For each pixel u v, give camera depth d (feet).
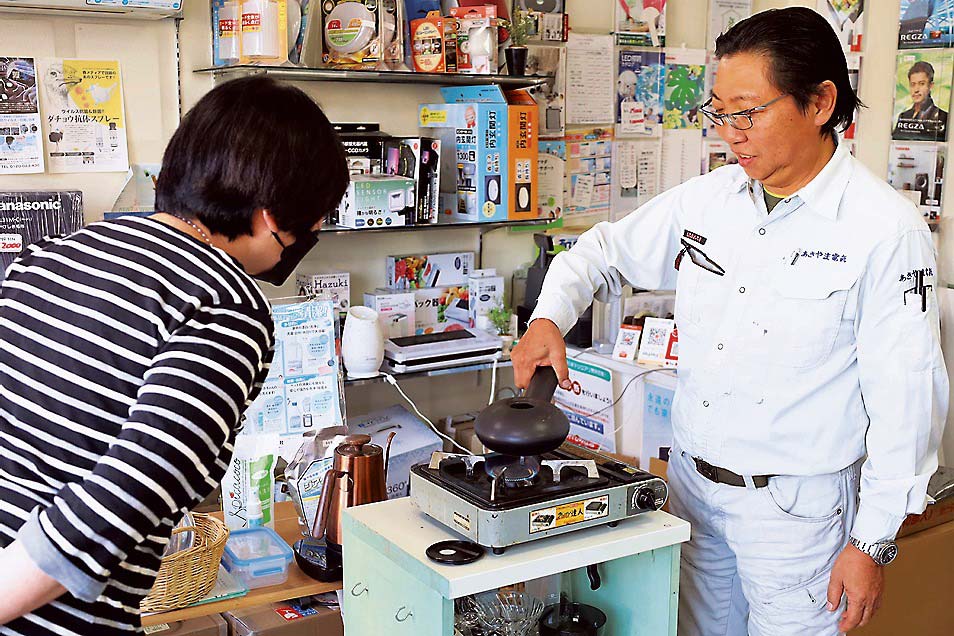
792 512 5.91
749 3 12.85
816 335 5.72
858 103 5.82
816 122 5.56
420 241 10.97
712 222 6.30
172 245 3.67
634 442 9.80
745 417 5.96
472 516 4.82
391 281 10.65
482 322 10.82
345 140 9.59
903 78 12.93
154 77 9.25
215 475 3.56
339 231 9.43
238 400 3.51
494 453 5.52
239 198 3.72
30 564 3.17
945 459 9.64
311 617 7.16
